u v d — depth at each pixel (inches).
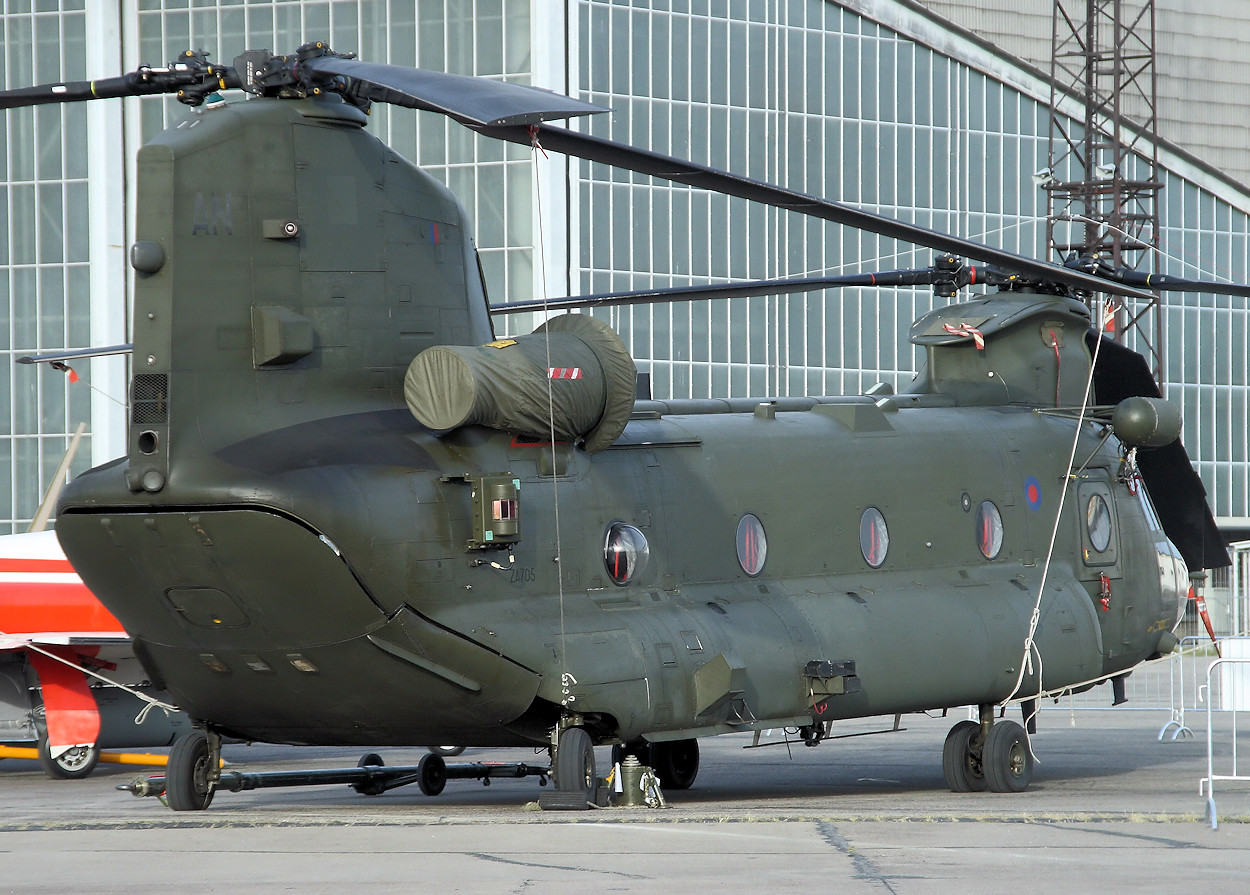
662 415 1464.1
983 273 1724.9
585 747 1246.9
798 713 1391.5
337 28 4192.9
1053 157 4763.8
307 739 1334.9
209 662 1222.9
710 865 920.9
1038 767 1793.8
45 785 1857.8
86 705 1951.3
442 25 4160.9
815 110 4522.6
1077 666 1599.4
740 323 4414.4
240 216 1191.6
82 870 935.7
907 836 1056.8
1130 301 4965.6
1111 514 1706.4
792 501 1465.3
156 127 4340.6
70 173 4320.9
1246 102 5142.7
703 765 1908.2
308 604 1148.5
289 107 1227.2
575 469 1315.2
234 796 1573.6
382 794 1587.1
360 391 1235.9
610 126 4222.4
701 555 1390.3
